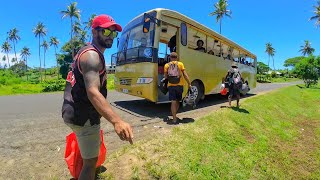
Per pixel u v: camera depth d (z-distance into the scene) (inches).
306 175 279.0
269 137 351.3
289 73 3799.2
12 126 275.3
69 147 157.8
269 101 570.3
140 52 353.1
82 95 108.0
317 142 386.6
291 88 1189.1
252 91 894.4
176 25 369.1
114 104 435.2
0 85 1307.8
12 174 165.8
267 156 289.3
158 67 360.5
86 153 116.6
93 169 120.6
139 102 461.4
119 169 179.8
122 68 390.6
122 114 350.9
